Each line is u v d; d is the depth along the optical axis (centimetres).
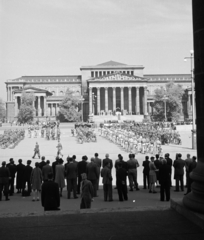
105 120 17800
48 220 1235
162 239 1037
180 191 2656
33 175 2339
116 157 5241
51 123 15175
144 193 2561
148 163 2772
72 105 19438
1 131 13425
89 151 6172
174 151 6028
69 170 2373
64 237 1064
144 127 10856
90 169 2408
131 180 2695
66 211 1355
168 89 18150
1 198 2397
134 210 1352
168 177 2181
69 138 9512
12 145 7288
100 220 1226
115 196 2466
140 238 1048
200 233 1077
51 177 1616
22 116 18525
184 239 1032
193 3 1241
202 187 1211
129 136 6638
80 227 1154
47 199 1572
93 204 2122
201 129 1241
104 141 8425
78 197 2438
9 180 2477
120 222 1198
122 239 1042
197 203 1191
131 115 19188
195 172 1249
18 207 2086
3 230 1134
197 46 1230
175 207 1330
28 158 5341
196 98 1263
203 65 1212
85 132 8750
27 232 1112
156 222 1191
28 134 11050
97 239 1045
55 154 5803
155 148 5778
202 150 1241
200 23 1207
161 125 12631
